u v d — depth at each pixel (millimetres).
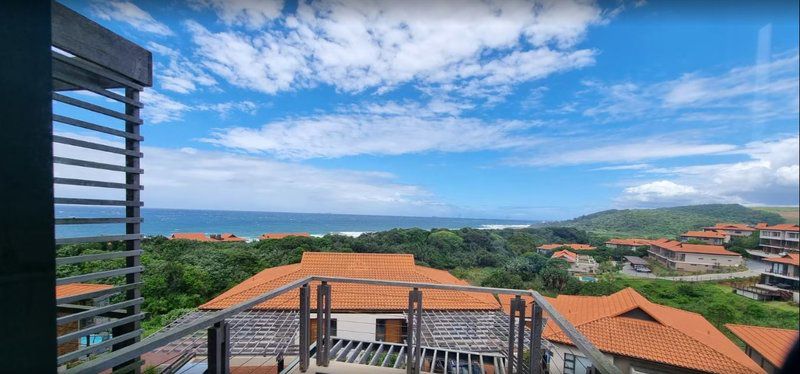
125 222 2500
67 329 2170
